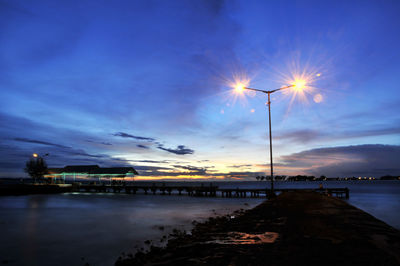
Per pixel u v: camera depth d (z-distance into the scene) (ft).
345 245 19.92
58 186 225.15
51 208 97.40
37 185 209.26
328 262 15.76
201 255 18.95
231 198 166.09
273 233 25.59
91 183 269.23
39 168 260.62
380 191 253.85
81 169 252.21
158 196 186.39
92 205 111.34
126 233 48.06
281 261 16.24
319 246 19.74
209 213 81.46
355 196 179.73
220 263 16.47
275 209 47.39
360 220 32.58
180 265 16.93
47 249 37.09
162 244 38.40
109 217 71.26
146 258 23.72
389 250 18.35
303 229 26.94
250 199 158.61
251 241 22.44
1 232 50.03
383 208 103.55
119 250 35.91
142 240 41.98
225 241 23.00
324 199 69.15
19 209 93.35
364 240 21.48
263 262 16.16
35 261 31.81
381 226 28.22
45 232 49.78
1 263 31.24
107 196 183.73
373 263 15.40
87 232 49.49
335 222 31.07
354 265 15.10
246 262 16.33
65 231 50.70
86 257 33.04
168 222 61.46
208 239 24.59
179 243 26.91
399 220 71.20
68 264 30.55
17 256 33.81
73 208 97.71
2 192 182.50
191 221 63.00
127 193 225.97
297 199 69.36
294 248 19.33
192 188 198.90
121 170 238.68
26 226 56.70
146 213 81.66
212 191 190.29
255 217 38.01
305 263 15.70
